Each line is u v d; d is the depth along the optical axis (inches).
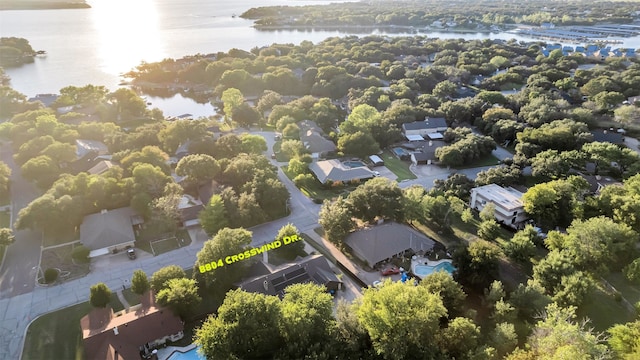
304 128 6481.3
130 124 7032.5
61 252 3710.6
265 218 4210.1
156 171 4424.2
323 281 3230.8
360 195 4025.6
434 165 5689.0
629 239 3435.0
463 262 3265.3
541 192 4047.7
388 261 3639.3
